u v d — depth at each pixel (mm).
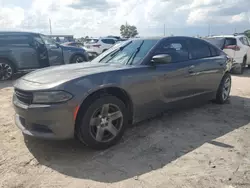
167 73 4012
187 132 3967
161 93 3990
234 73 10633
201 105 5516
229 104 5637
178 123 4363
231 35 10656
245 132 3990
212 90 5188
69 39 31719
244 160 3078
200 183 2602
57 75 3311
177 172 2811
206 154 3232
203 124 4332
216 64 5094
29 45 9242
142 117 3846
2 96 6402
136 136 3791
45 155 3205
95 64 4012
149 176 2736
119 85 3373
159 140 3658
